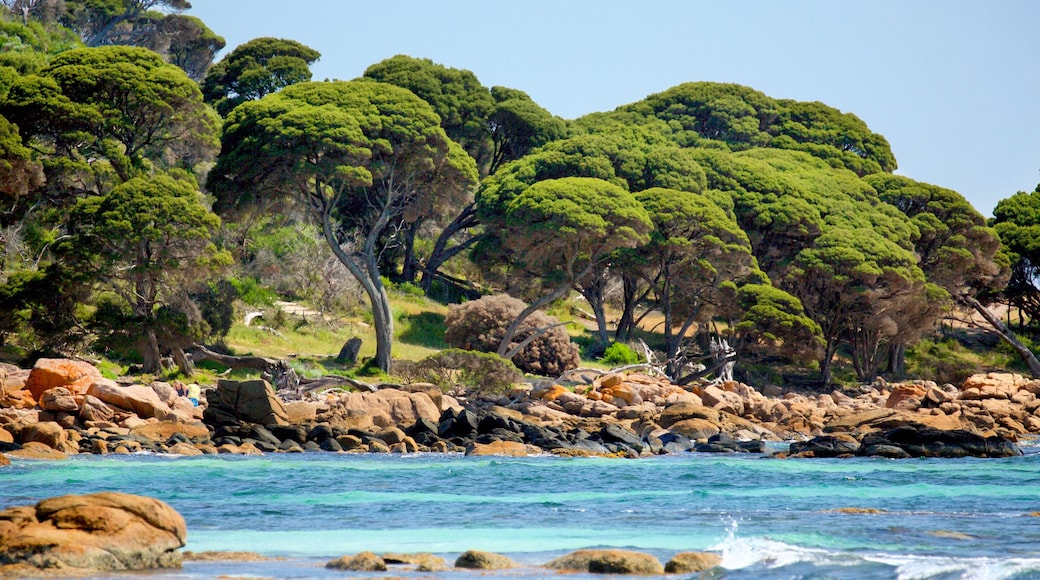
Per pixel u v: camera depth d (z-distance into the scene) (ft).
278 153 315.58
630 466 174.91
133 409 214.90
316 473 157.07
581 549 80.02
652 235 380.78
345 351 335.88
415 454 197.77
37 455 166.30
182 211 277.85
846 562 72.18
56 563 67.56
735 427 253.85
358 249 407.85
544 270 407.44
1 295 268.62
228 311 327.67
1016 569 66.85
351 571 73.51
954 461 186.80
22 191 293.23
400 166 344.49
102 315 272.72
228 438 202.80
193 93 333.42
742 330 363.15
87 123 317.01
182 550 86.07
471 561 75.72
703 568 73.41
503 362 288.71
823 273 404.57
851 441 208.74
